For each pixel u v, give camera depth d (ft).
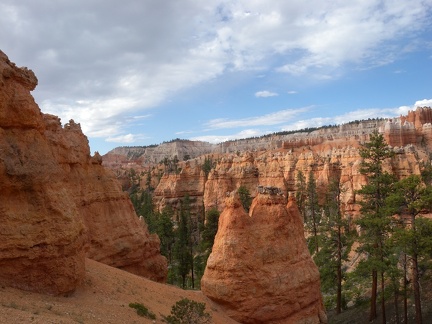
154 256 125.08
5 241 52.03
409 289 120.26
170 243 230.27
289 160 355.15
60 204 59.88
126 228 112.88
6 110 56.70
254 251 84.33
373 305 119.34
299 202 292.81
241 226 85.87
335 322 128.57
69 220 59.88
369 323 118.32
